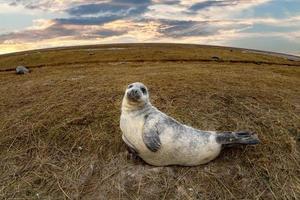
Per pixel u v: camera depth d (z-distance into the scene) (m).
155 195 8.01
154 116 8.06
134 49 80.25
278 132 10.05
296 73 28.34
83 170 8.94
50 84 16.45
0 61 69.06
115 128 10.34
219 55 68.50
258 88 14.23
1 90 16.52
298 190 8.19
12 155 9.90
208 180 8.26
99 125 10.62
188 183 8.20
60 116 11.37
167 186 8.14
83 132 10.32
